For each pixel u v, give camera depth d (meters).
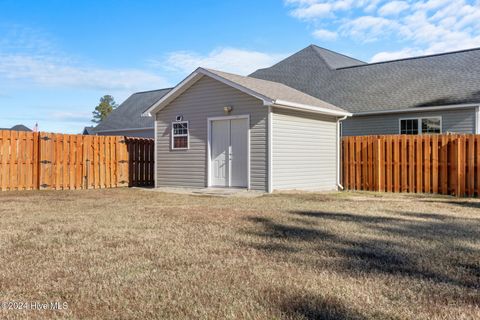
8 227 6.21
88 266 4.11
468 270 4.00
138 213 7.69
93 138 14.59
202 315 2.88
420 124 16.47
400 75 19.39
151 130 28.50
